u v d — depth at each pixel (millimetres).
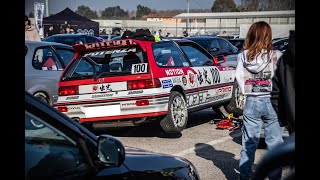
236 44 17547
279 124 4062
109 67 6930
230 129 7898
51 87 8031
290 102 3467
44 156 2479
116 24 52188
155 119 6824
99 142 2551
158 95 6703
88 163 2518
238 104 8922
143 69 6723
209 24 48375
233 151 6453
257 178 2510
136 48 6898
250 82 4383
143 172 2721
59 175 2410
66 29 24656
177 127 7074
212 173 5414
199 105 7816
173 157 3129
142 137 7434
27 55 7809
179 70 7285
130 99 6699
